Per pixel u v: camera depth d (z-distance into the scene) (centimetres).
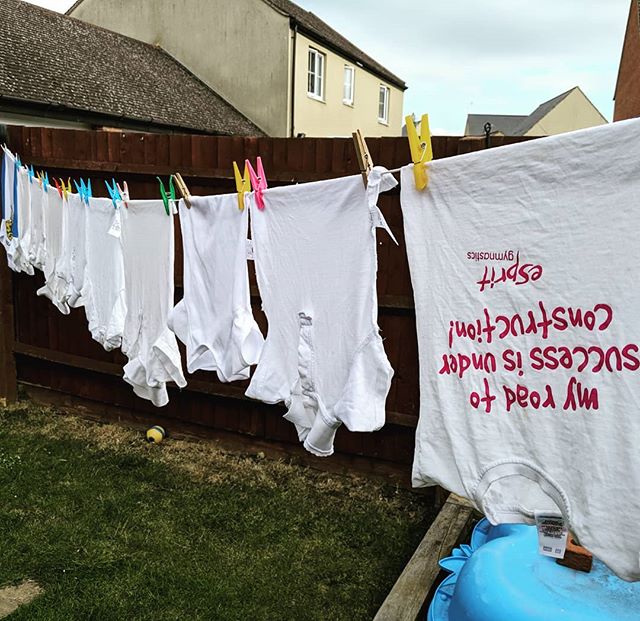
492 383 157
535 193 145
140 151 356
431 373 169
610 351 136
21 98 779
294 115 1405
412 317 300
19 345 438
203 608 230
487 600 170
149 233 281
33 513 293
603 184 134
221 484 331
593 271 138
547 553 152
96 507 301
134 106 1027
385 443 326
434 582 223
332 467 344
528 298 149
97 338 327
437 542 245
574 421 143
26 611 225
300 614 229
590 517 140
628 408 134
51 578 245
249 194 227
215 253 249
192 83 1414
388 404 315
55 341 424
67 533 276
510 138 262
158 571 251
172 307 280
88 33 1267
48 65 979
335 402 210
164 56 1481
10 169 384
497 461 156
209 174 334
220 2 1405
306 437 229
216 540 275
